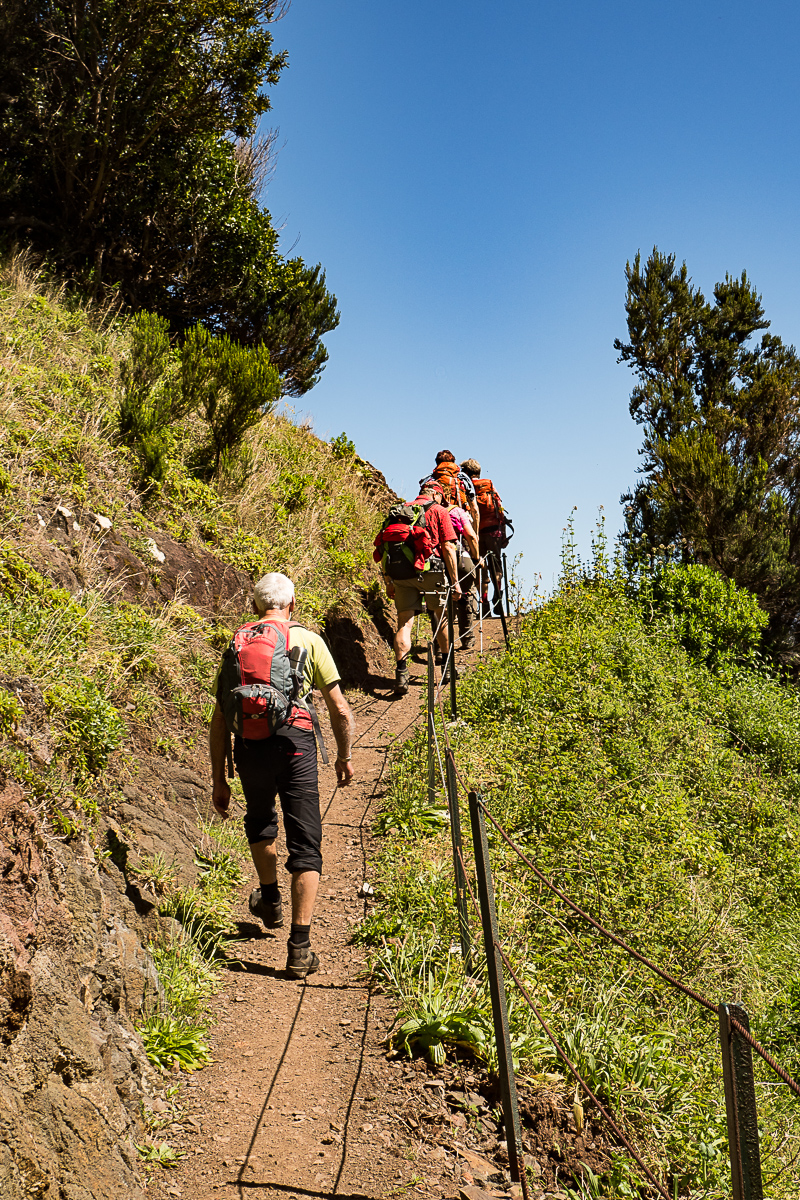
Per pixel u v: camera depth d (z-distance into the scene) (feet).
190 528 24.04
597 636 30.25
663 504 51.42
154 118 38.83
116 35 36.78
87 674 14.53
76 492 18.94
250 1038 11.23
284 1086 10.21
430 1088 10.25
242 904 14.96
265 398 28.58
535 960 13.94
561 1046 11.84
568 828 17.94
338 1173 8.79
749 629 39.88
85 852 10.61
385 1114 9.75
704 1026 14.52
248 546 26.81
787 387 55.26
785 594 48.67
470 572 34.06
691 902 17.43
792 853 22.98
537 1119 10.12
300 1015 11.84
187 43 37.70
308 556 31.42
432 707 19.62
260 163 52.03
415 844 17.08
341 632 31.19
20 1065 7.30
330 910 15.28
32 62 38.06
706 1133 11.03
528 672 26.86
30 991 7.71
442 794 19.49
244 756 12.51
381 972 12.80
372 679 31.27
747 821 24.45
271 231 46.70
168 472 24.89
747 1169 5.02
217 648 21.39
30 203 40.40
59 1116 7.44
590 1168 9.80
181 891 13.42
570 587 35.99
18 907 8.30
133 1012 10.24
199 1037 10.79
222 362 28.14
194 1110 9.65
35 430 19.39
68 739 12.19
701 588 41.14
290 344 48.62
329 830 19.03
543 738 22.26
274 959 13.41
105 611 16.97
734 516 48.93
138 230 42.78
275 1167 8.80
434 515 29.27
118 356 29.89
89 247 40.24
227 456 29.27
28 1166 6.70
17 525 16.01
